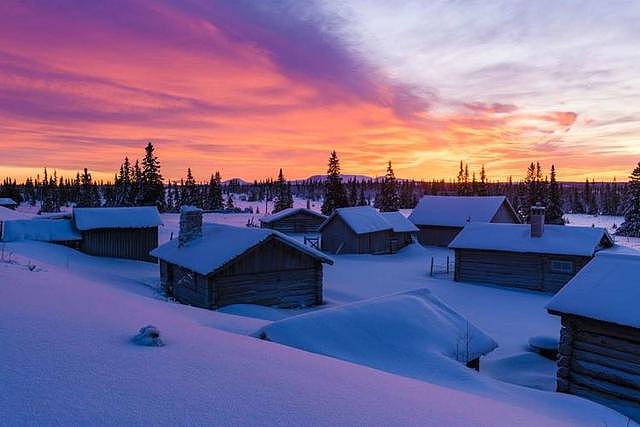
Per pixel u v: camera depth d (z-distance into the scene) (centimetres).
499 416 550
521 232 3231
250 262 2184
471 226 3462
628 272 1285
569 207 15588
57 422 332
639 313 1130
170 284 2558
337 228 4797
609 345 1184
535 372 1460
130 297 1185
